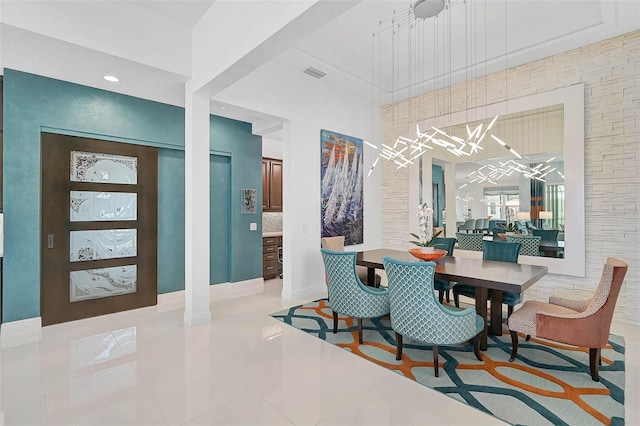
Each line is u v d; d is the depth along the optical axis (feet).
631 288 11.17
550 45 12.03
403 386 7.43
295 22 7.14
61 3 8.38
